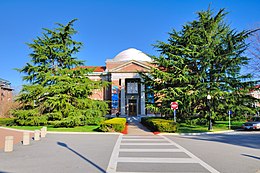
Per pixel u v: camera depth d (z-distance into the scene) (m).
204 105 25.55
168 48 26.75
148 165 7.69
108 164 7.85
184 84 26.05
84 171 6.90
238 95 25.73
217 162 8.21
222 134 20.33
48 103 25.27
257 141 14.73
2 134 18.34
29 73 27.45
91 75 47.97
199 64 26.61
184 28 27.20
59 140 15.02
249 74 25.36
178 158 8.90
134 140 15.10
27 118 26.02
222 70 25.38
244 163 8.06
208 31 26.30
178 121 26.52
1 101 42.84
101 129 20.92
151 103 28.11
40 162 8.18
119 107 43.72
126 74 44.50
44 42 27.33
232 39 24.42
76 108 26.41
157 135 18.88
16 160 8.54
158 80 26.81
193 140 15.20
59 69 27.42
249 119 28.45
